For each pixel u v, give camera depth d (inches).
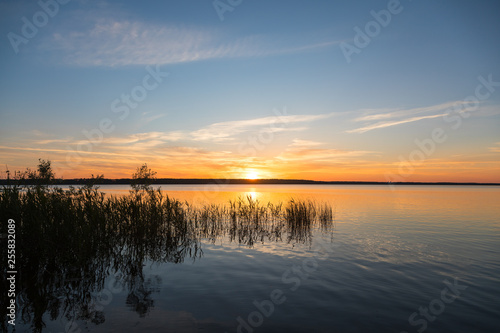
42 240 413.4
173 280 386.6
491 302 322.3
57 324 264.4
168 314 286.4
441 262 479.2
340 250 559.2
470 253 536.7
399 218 1009.5
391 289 359.6
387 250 559.5
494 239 660.7
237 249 565.0
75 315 282.5
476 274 418.6
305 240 651.5
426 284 378.6
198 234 697.6
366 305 312.2
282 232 741.9
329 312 294.2
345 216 1061.1
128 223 561.9
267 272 424.5
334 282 383.6
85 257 423.5
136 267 439.5
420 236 694.5
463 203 1691.7
